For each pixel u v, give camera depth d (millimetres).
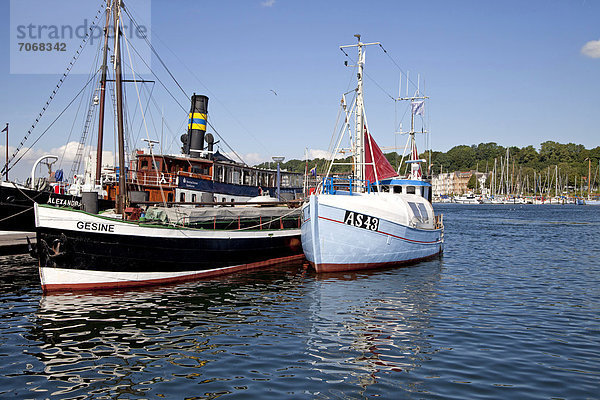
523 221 82688
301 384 10008
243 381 10188
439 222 32875
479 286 20969
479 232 56844
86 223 18547
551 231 58500
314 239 22312
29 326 14203
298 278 22438
